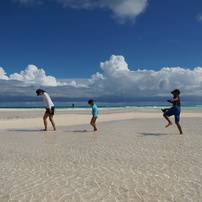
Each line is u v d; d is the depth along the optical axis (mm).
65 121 19922
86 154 6930
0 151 7559
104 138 9930
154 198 3818
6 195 4031
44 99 13047
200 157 6332
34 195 4016
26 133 12172
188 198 3795
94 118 12555
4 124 17469
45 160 6312
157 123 16734
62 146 8266
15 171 5355
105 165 5715
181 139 9320
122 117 24328
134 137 10039
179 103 10750
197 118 21266
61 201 3768
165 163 5793
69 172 5219
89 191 4145
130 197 3871
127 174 5008
